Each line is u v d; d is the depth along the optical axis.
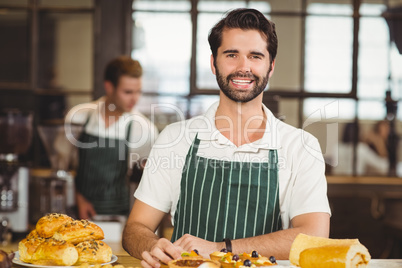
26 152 3.49
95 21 4.88
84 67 5.11
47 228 1.59
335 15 5.13
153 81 5.00
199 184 1.91
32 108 5.04
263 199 1.87
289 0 5.14
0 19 5.12
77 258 1.50
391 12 5.27
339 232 5.46
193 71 4.86
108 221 3.02
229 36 1.86
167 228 3.08
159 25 4.98
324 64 5.17
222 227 1.88
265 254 1.71
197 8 4.88
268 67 1.90
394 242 5.07
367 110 5.39
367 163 5.40
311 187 1.87
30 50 4.88
